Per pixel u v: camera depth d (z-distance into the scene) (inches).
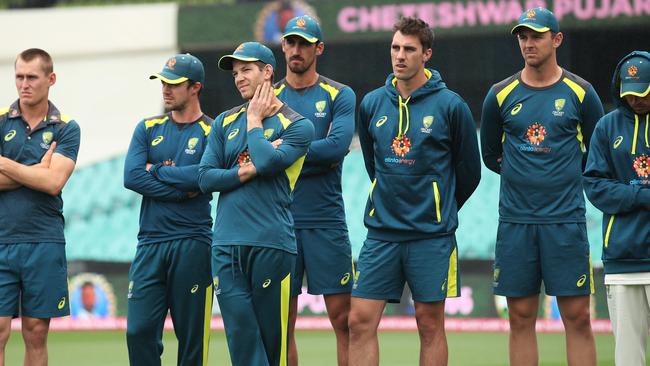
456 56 1769.2
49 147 820.0
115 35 1940.2
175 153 825.5
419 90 802.2
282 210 734.5
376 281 807.1
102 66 1959.9
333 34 1764.3
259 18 1812.3
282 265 727.1
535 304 813.9
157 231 812.6
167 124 836.0
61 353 1327.5
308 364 1174.3
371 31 1748.3
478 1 1705.2
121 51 1943.9
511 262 805.2
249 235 716.7
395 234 802.8
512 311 816.3
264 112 740.0
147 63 1937.7
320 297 1744.6
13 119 825.5
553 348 1311.5
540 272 806.5
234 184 721.0
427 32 796.6
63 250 828.6
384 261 805.9
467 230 1833.2
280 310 730.2
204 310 825.5
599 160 744.3
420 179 797.2
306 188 871.7
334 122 865.5
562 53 1690.5
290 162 721.6
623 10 1638.8
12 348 1339.8
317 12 1771.7
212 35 1855.3
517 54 1748.3
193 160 821.2
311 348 1346.0
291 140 726.5
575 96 797.2
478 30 1708.9
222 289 724.0
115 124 1968.5
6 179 797.2
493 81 1763.0
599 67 1676.9
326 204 875.4
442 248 799.1
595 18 1656.0
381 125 810.2
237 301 719.1
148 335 821.2
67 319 1844.2
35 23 1968.5
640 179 728.3
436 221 797.2
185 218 811.4
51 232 815.7
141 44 1925.4
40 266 807.1
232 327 723.4
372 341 811.4
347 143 861.8
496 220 1824.6
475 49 1761.8
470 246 1828.2
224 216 727.1
